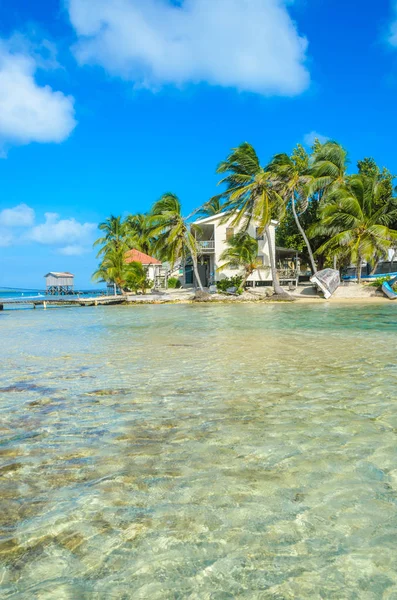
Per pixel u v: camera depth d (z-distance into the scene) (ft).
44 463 12.00
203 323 53.31
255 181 102.94
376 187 114.93
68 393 19.49
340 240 102.78
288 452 12.41
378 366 24.23
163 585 7.17
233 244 120.37
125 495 10.12
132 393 19.25
